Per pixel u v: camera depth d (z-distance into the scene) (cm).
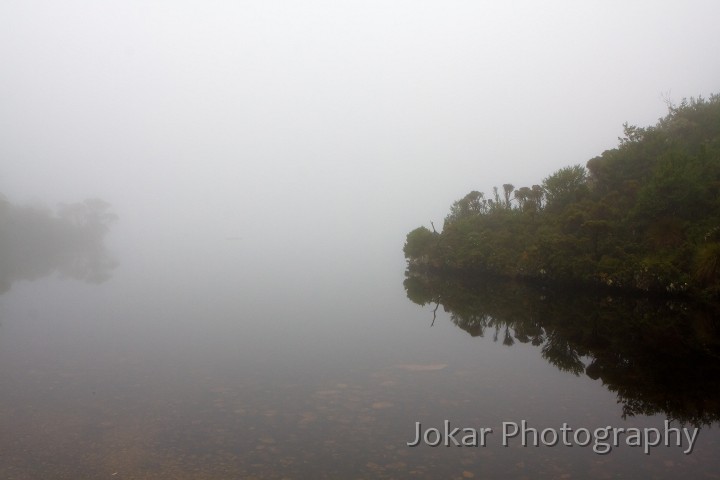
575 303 2581
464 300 2931
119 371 1495
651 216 2800
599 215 3042
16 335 2041
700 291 2331
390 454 905
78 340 1952
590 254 2920
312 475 823
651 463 852
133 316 2519
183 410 1145
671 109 3969
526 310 2488
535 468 843
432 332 2078
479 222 4156
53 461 876
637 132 3556
